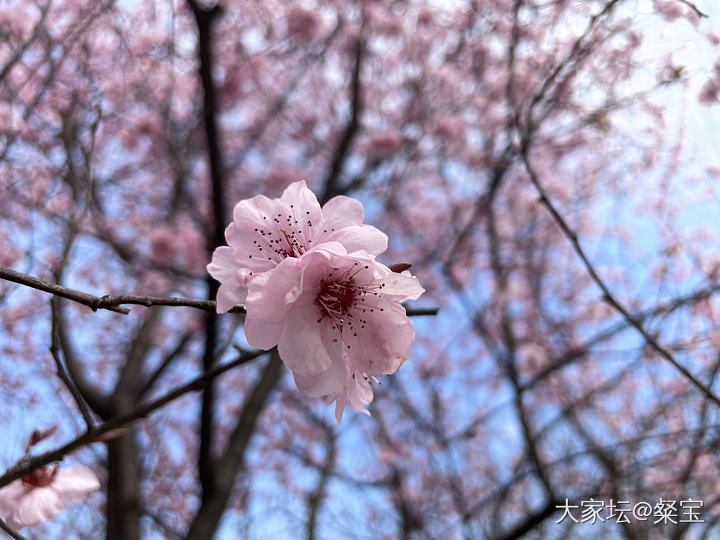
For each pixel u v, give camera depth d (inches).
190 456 340.8
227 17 336.2
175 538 280.4
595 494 206.8
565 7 248.5
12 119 205.9
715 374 202.5
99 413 223.1
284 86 365.1
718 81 228.2
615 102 271.0
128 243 308.3
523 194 345.7
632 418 268.5
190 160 330.3
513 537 206.4
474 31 338.3
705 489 229.1
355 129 304.2
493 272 311.6
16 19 239.8
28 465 73.6
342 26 349.7
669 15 218.1
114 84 303.9
